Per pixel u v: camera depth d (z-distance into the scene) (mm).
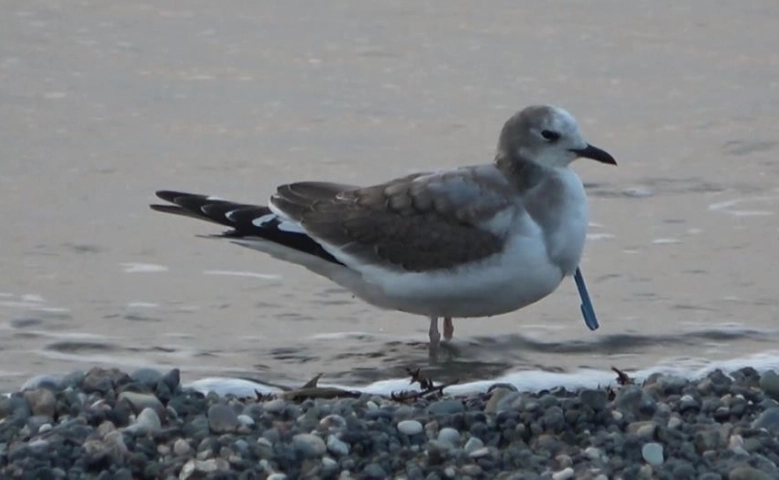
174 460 9672
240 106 22172
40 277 15719
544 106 13461
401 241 13367
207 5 27219
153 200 18234
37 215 17547
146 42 24984
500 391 11055
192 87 22922
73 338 14070
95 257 16359
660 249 16875
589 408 10602
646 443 10094
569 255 13250
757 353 13945
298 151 20312
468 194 13211
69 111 21578
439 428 10398
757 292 15578
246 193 18656
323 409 10703
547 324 14680
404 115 22016
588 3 28000
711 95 23203
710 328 14578
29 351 13711
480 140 21062
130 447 9781
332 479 9633
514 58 24875
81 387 11062
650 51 25359
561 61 24781
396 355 13797
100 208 17875
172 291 15414
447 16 27094
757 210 18312
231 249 16672
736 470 9609
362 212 13633
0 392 12633
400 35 25922
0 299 15031
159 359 13570
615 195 18906
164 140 20547
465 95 23016
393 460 9820
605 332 14469
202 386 12602
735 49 25469
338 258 13648
